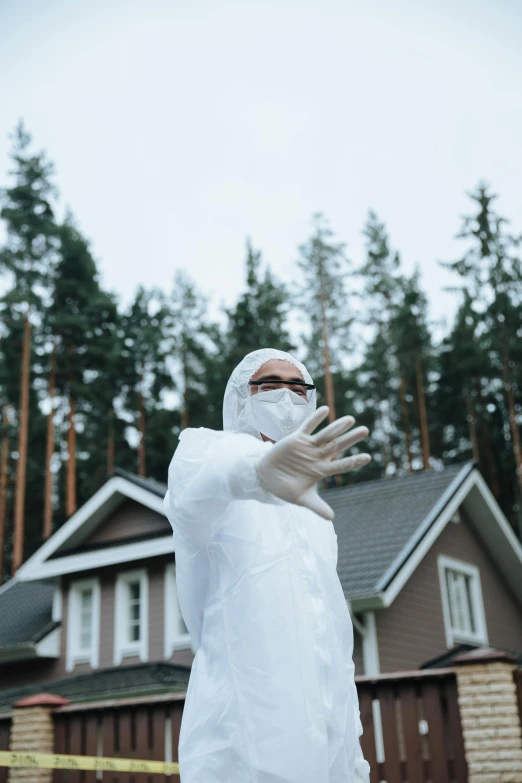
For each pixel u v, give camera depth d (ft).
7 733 30.81
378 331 134.51
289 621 7.51
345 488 66.18
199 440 7.93
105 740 28.48
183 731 7.70
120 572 58.90
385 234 139.03
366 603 45.75
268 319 120.47
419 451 122.21
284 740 7.13
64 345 104.83
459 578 59.06
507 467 109.91
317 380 115.96
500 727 23.13
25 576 61.46
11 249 103.81
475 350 115.03
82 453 122.52
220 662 7.59
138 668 53.26
